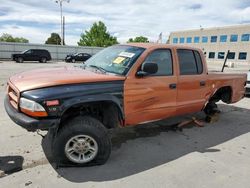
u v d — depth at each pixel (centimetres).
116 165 374
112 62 421
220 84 569
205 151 440
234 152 441
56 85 327
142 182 332
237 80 624
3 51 3378
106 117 395
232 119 653
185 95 477
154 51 424
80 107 370
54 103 317
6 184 314
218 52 6081
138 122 414
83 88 340
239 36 5603
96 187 316
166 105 445
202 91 517
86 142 356
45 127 317
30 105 313
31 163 367
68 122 349
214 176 355
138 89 393
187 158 408
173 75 452
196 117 646
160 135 509
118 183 327
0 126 508
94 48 4269
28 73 386
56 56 3922
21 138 452
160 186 324
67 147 348
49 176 336
